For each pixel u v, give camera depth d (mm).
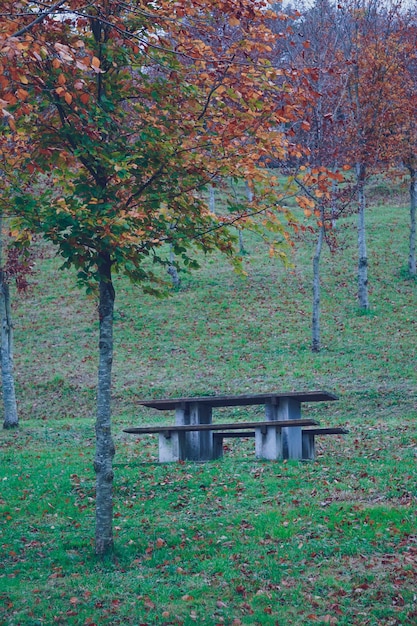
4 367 23375
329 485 13047
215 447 16688
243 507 12094
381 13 31609
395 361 27250
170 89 10273
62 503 13016
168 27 10008
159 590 8852
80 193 10086
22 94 8023
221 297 35969
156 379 27984
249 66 9930
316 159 28031
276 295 35750
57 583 9305
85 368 29828
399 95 31000
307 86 10016
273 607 8266
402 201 54938
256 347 30234
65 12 9125
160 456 16031
